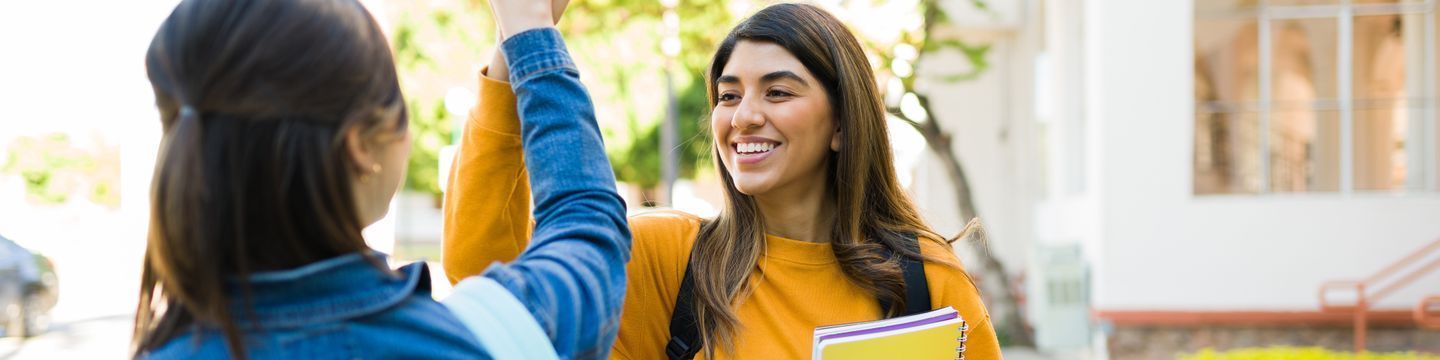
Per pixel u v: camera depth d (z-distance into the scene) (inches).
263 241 43.6
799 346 80.5
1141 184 324.2
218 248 42.4
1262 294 321.4
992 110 432.5
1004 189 431.5
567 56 54.7
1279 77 327.9
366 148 45.9
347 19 45.0
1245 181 327.3
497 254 66.4
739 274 81.8
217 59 42.6
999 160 431.2
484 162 64.1
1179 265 323.3
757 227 83.9
